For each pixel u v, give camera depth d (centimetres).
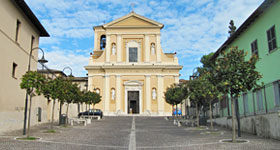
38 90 1281
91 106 4469
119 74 4550
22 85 1254
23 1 1678
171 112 4434
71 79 2138
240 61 1106
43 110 2297
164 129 1956
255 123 1432
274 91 1280
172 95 3142
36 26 2097
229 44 2334
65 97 1961
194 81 1867
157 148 1005
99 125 2342
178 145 1075
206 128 1936
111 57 4625
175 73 4588
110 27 4706
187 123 2464
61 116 2105
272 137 1220
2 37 1521
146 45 4647
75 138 1313
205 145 1047
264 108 1395
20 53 1806
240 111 1775
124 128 2052
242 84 1101
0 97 1491
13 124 1662
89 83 4572
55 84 1658
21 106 1803
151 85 4538
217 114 2331
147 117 3884
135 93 4591
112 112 4434
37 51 2180
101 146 1050
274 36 1551
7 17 1585
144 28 4697
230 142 1106
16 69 1747
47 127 1916
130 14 4709
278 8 1495
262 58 1716
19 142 1091
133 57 4647
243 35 2027
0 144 1020
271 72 1599
